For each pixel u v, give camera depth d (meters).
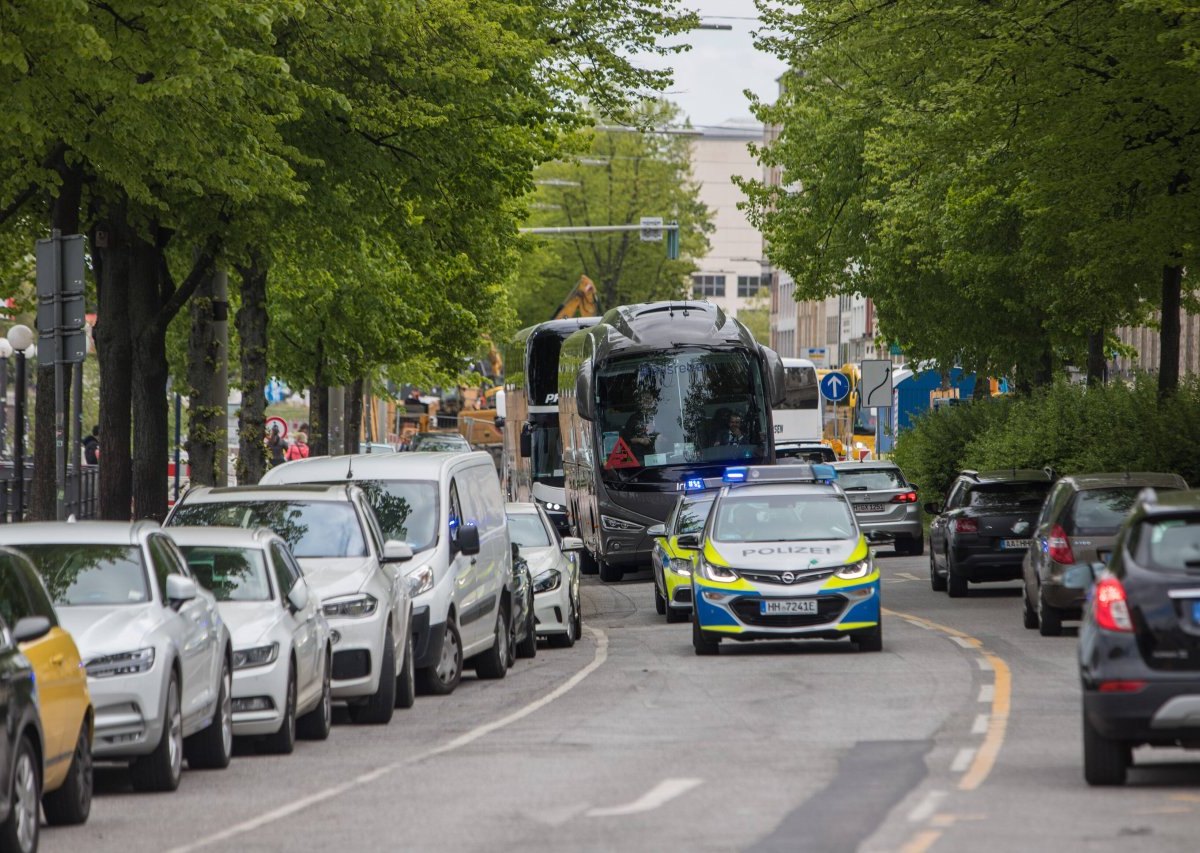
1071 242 81.88
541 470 132.25
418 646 51.72
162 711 33.38
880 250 126.12
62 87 52.88
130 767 33.69
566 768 35.03
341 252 76.31
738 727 41.16
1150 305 108.69
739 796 30.59
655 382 96.25
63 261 51.97
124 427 74.81
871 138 107.06
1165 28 68.12
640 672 56.12
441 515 53.72
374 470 54.59
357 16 67.75
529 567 68.31
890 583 94.00
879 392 132.00
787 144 132.62
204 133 57.59
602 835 27.00
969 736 38.34
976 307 124.50
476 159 79.06
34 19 49.16
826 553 59.25
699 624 60.00
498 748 38.88
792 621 58.44
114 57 52.50
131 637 33.38
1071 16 70.88
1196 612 30.42
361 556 47.75
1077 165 75.56
